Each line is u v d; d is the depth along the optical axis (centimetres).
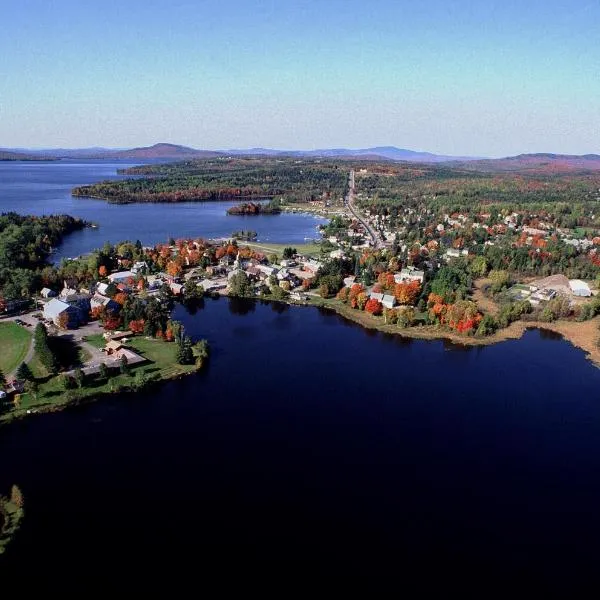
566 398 15075
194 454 12019
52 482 10956
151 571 8712
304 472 11475
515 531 9925
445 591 8506
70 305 19825
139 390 14825
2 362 15975
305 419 13662
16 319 19950
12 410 13525
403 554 9269
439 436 13025
